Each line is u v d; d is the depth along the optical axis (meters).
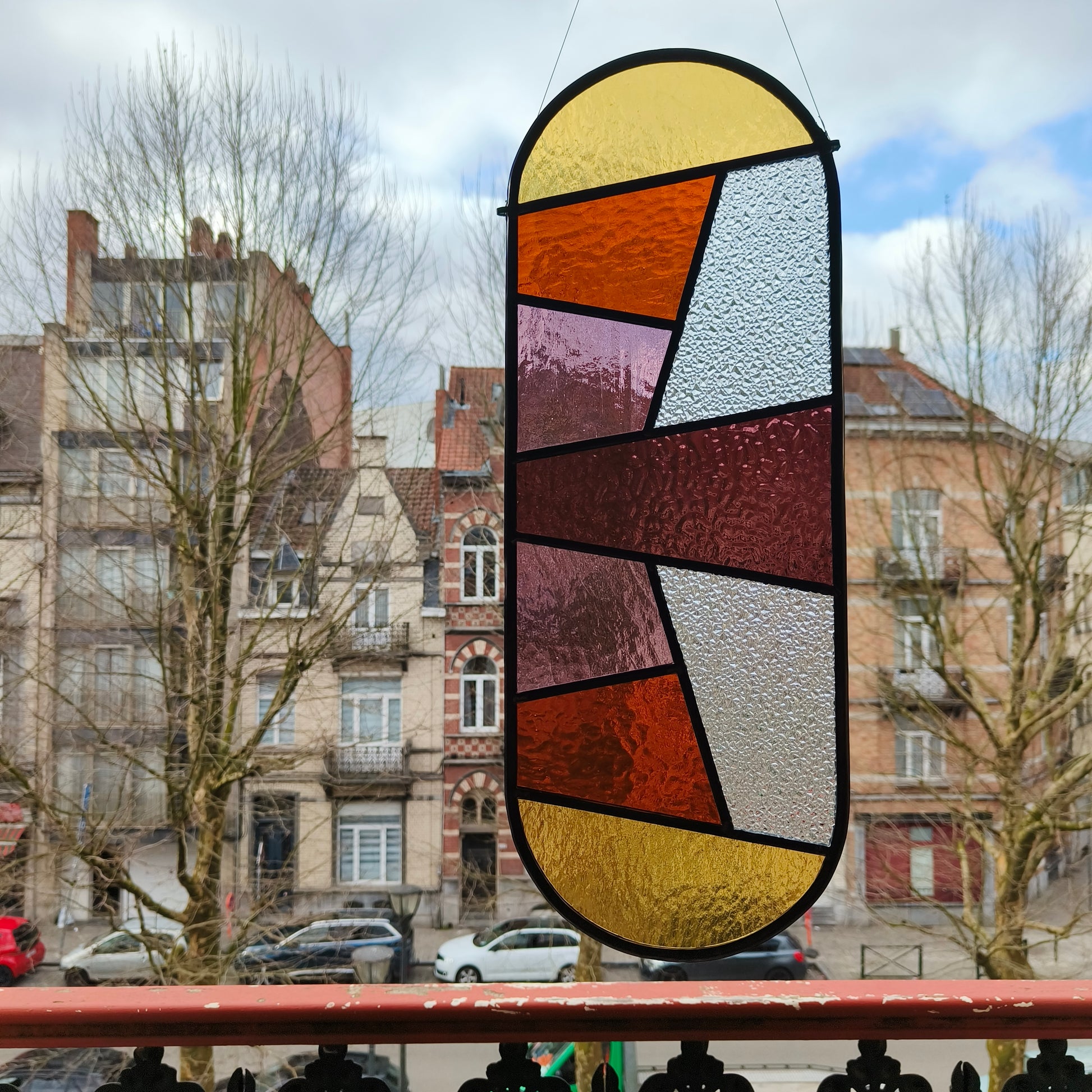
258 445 12.95
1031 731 11.71
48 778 12.99
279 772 20.50
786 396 2.17
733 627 2.07
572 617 2.11
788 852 1.97
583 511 2.15
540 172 2.30
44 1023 1.41
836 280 2.19
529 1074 1.45
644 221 2.26
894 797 17.94
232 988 1.50
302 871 20.58
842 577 2.06
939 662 14.66
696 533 2.12
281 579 18.62
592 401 2.20
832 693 2.03
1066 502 13.72
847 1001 1.44
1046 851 11.25
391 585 21.14
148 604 13.74
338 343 13.20
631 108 2.30
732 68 2.29
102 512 15.81
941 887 18.05
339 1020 1.42
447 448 22.48
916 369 19.67
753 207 2.24
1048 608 13.20
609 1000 1.44
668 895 1.98
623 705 2.06
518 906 19.62
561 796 2.04
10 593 15.79
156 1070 1.43
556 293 2.25
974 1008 1.45
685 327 2.21
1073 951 14.88
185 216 12.14
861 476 17.92
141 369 12.85
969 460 17.92
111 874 10.70
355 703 21.27
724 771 2.01
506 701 2.08
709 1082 1.45
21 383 16.33
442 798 21.30
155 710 13.73
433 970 18.39
